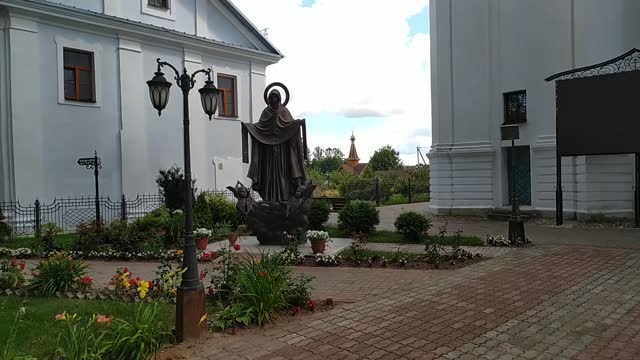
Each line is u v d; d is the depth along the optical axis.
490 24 19.27
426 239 12.75
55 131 17.83
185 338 5.69
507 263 9.84
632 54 15.28
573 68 17.30
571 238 13.18
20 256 12.02
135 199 19.92
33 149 17.25
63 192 18.00
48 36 17.66
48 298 7.45
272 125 12.26
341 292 7.86
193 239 5.91
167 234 12.74
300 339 5.76
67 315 5.17
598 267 9.27
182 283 5.80
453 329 5.99
